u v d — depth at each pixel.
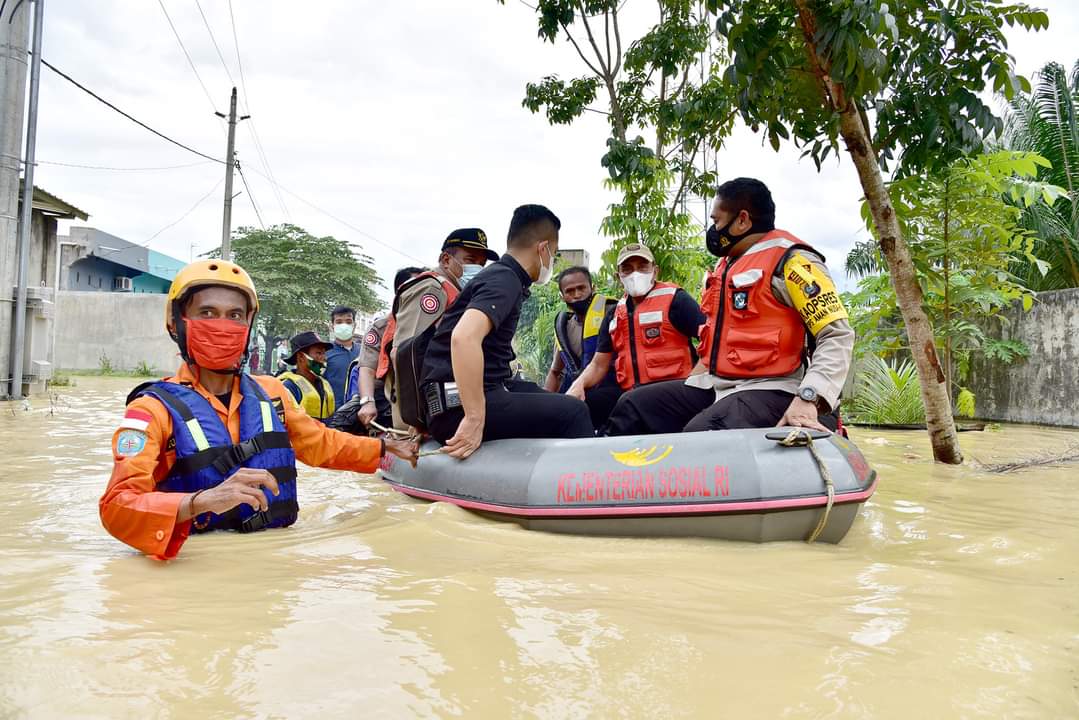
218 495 2.24
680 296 4.61
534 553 2.51
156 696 1.29
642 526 2.82
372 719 1.24
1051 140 12.65
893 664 1.52
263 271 37.53
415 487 3.61
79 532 2.79
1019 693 1.41
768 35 4.79
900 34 5.03
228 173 23.58
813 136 5.61
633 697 1.35
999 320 11.55
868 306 10.83
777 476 2.76
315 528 2.87
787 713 1.30
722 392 3.57
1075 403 10.25
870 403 9.93
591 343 5.60
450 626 1.69
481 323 3.27
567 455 3.08
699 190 9.19
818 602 1.96
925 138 5.14
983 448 6.75
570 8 8.34
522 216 3.53
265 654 1.49
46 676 1.35
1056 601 2.03
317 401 6.50
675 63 8.38
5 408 9.54
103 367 24.73
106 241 38.84
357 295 39.94
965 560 2.57
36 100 11.30
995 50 4.89
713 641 1.63
